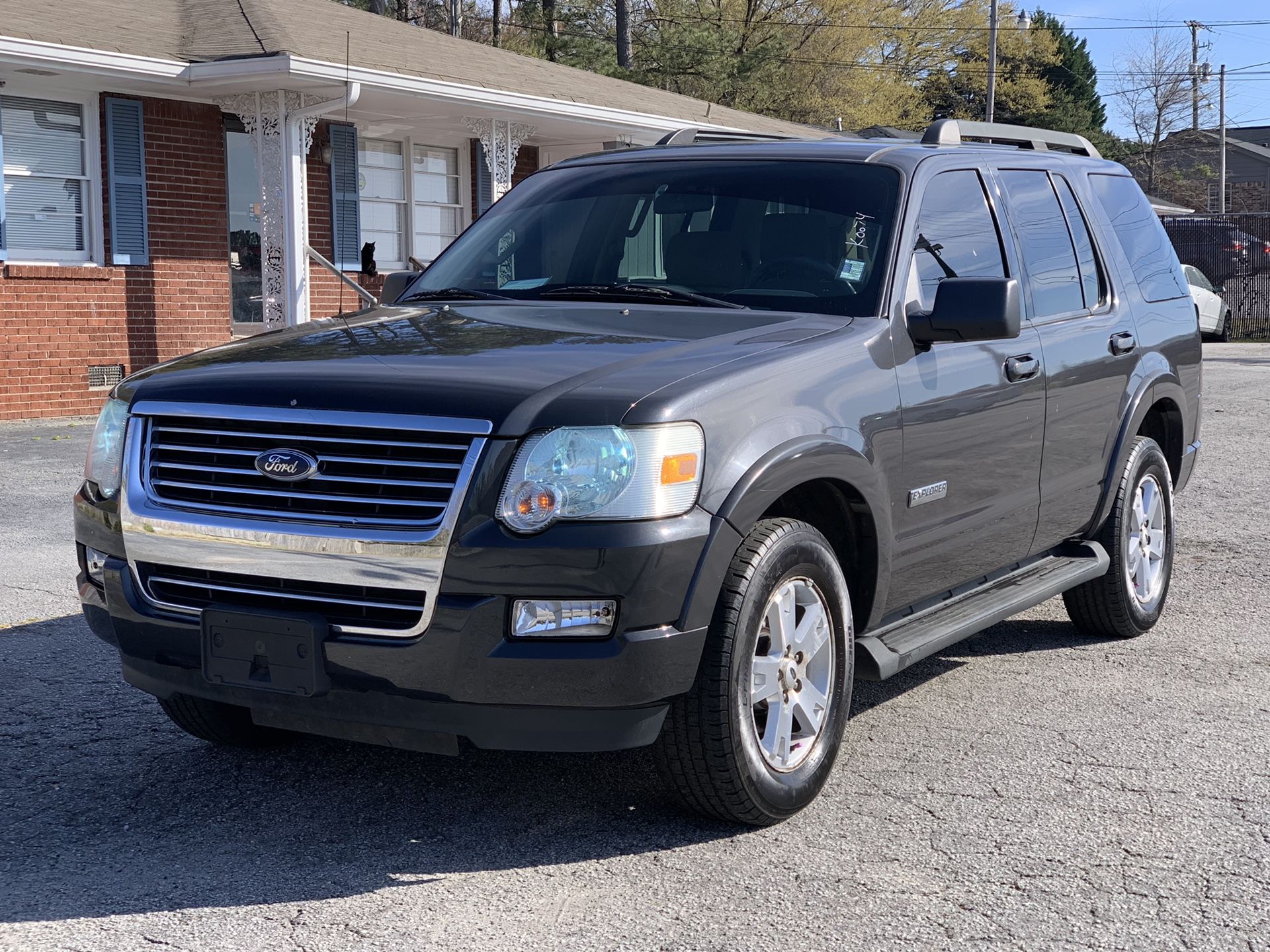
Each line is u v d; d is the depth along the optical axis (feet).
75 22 44.32
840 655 13.19
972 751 14.84
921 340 14.44
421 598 11.07
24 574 22.84
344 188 56.08
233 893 11.22
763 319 13.91
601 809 13.17
